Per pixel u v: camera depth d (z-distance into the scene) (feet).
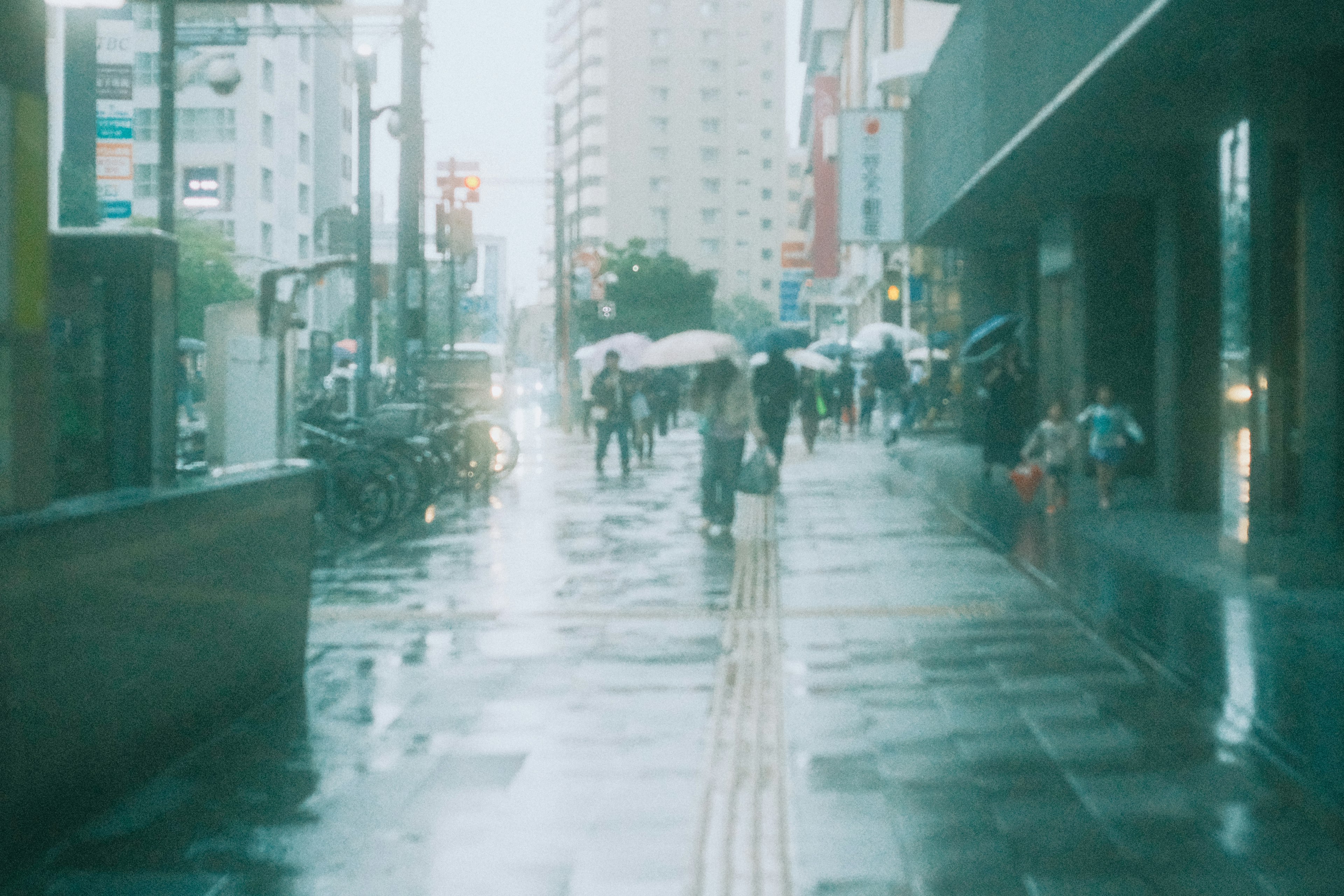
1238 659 26.30
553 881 14.78
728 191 522.88
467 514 57.00
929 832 16.34
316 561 42.39
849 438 125.18
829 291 282.36
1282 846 15.75
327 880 14.84
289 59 309.63
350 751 20.12
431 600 34.65
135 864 15.34
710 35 520.01
